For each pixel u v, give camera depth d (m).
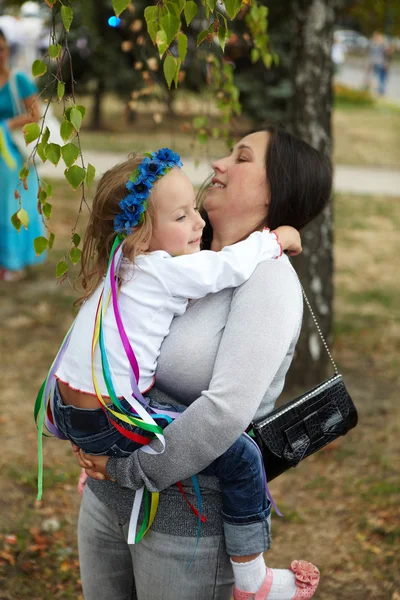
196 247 1.89
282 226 2.02
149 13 1.71
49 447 4.39
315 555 3.49
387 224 10.15
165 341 1.83
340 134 16.86
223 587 1.89
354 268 8.27
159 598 1.86
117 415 1.74
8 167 6.46
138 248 1.80
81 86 14.30
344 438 4.61
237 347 1.71
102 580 2.02
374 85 28.75
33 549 3.38
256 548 1.81
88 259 1.93
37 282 7.10
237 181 2.05
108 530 1.96
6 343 5.80
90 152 12.27
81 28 10.55
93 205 1.89
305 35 4.58
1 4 6.68
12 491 3.88
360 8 5.52
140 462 1.75
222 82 3.50
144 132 15.17
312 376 4.95
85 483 2.17
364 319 6.72
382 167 13.91
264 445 1.86
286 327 1.74
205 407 1.69
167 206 1.81
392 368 5.69
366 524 3.69
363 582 3.28
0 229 6.75
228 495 1.80
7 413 4.76
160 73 4.55
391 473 4.20
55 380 1.90
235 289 1.83
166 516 1.82
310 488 4.08
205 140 3.53
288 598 1.87
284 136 2.07
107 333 1.79
